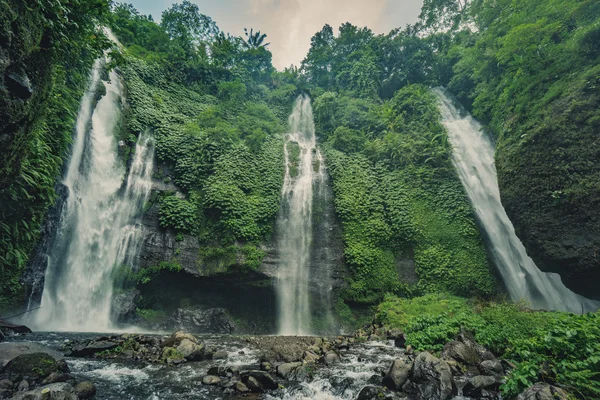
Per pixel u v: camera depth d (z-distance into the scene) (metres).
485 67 18.81
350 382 5.34
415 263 15.78
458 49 27.11
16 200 7.98
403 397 4.73
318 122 26.84
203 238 15.02
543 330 6.28
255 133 20.19
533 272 15.08
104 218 13.81
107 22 10.56
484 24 20.75
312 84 34.97
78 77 11.55
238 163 17.91
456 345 6.58
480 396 4.71
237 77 27.70
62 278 11.56
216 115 21.97
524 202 11.73
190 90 23.41
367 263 15.52
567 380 4.16
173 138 17.95
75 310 11.72
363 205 17.59
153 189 16.09
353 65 31.08
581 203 9.87
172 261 14.05
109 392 4.54
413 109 23.56
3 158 4.88
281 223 16.55
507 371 5.73
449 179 18.09
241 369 5.97
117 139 16.08
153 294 14.04
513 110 14.11
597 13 12.31
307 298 14.94
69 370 5.22
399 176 18.91
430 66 28.94
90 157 13.95
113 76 18.14
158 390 4.74
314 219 17.31
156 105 19.56
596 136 9.85
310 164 20.28
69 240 12.09
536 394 3.88
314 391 5.00
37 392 3.64
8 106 4.30
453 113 24.55
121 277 13.41
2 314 9.14
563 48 12.31
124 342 7.09
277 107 29.20
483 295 14.32
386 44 30.45
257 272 14.41
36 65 4.98
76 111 11.91
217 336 10.64
